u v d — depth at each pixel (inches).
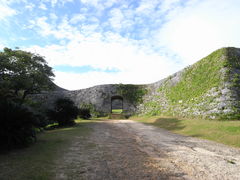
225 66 636.1
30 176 127.7
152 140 301.3
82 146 239.6
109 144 259.8
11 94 345.1
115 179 129.8
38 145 237.3
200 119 516.7
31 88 767.1
